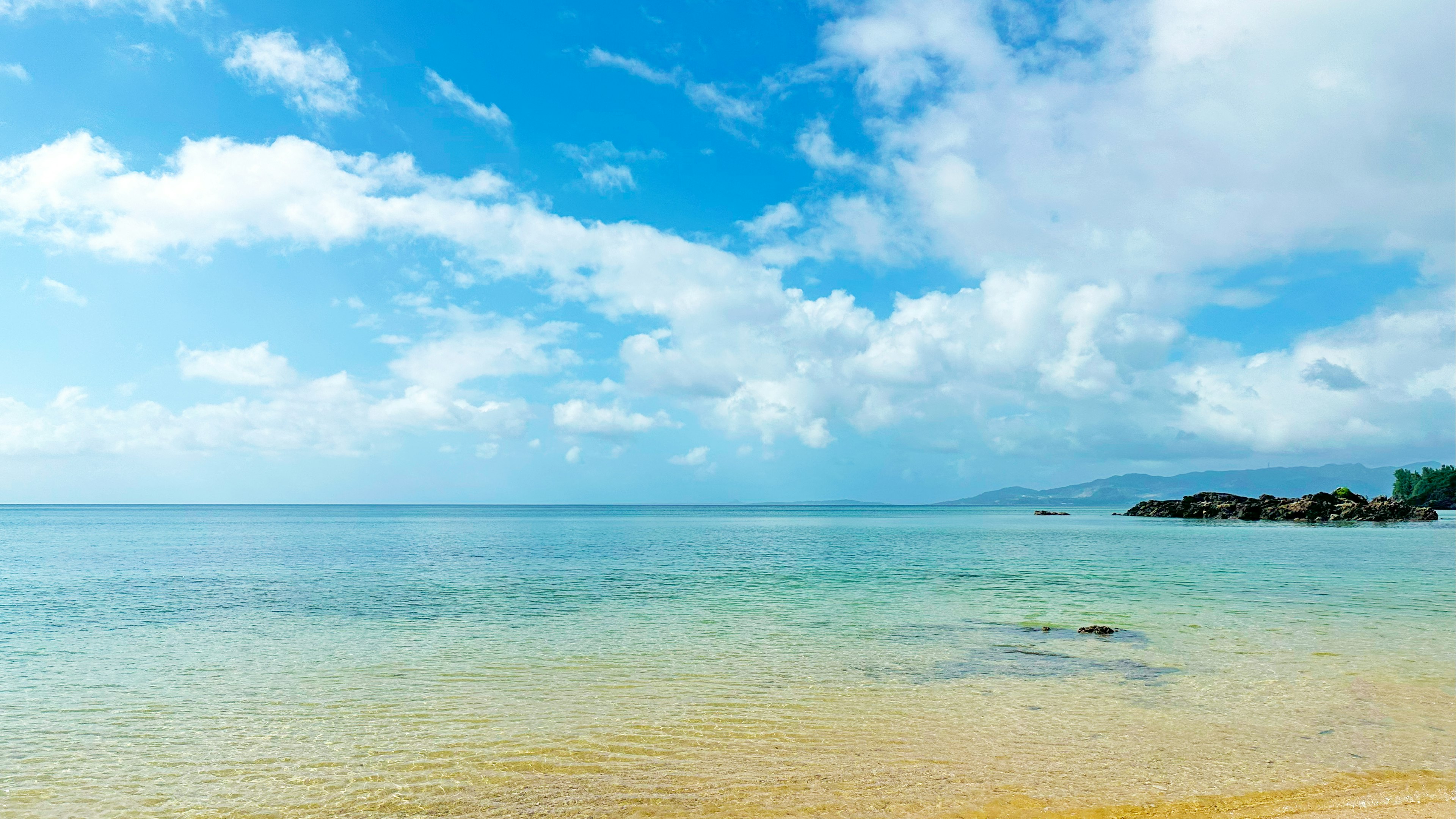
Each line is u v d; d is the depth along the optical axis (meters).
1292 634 22.92
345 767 12.08
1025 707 15.23
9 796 11.02
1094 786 11.18
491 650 21.03
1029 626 24.62
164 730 13.90
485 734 13.66
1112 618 26.19
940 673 18.16
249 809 10.57
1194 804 10.54
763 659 19.75
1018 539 83.88
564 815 10.27
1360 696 15.87
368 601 31.06
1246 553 56.66
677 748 12.90
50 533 99.31
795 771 11.81
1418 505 159.62
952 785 11.23
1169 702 15.54
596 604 30.17
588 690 16.70
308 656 20.20
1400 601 30.06
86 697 16.22
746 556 57.59
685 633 23.61
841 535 96.81
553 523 149.88
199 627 24.80
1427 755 12.38
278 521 160.62
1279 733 13.53
